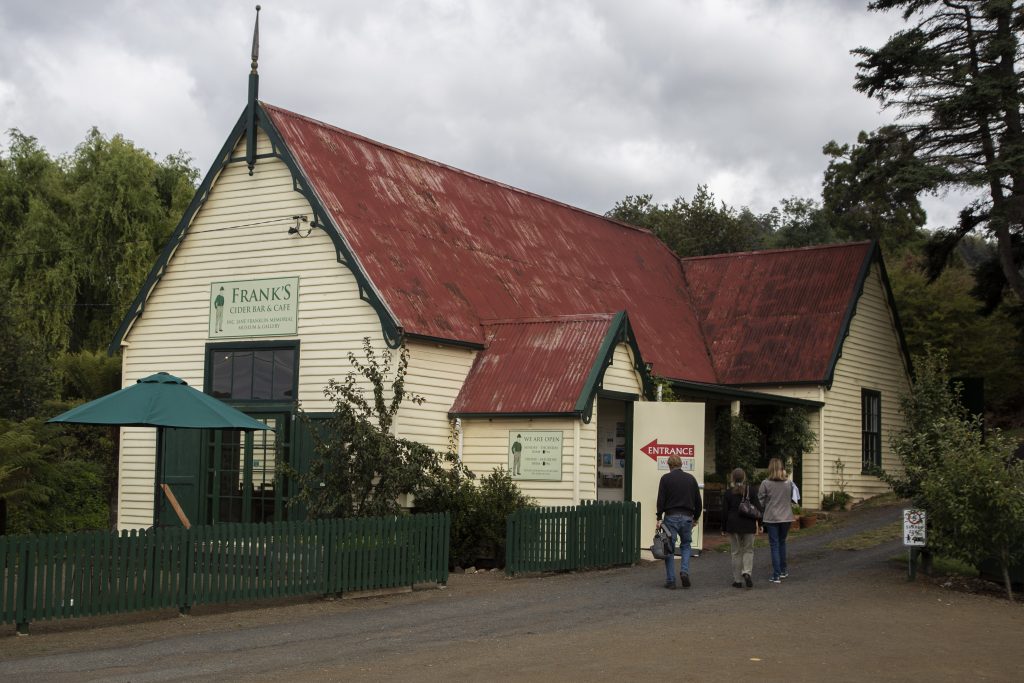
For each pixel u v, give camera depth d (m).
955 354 40.28
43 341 37.06
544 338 22.39
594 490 21.25
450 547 19.56
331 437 18.59
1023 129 30.36
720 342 31.34
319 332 22.12
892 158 30.66
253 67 23.48
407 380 21.12
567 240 29.78
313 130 24.17
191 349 23.80
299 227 22.56
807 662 11.55
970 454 17.58
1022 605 16.34
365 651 12.20
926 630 13.88
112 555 14.05
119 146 43.50
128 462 24.31
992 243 41.72
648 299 30.69
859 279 31.34
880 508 29.44
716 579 18.42
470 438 21.84
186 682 10.44
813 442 29.03
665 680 10.49
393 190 24.86
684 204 59.38
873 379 32.47
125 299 41.41
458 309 23.00
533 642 12.64
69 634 13.48
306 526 16.00
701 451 20.94
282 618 14.70
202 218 23.97
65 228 41.41
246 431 22.75
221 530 15.16
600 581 18.28
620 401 23.41
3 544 13.09
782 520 18.05
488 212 27.61
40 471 23.94
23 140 44.06
